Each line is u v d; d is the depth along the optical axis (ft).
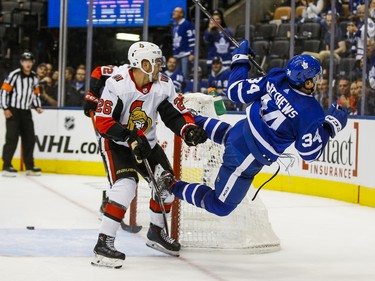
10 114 35.73
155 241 18.84
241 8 39.40
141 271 16.79
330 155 30.37
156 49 17.20
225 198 17.04
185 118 17.54
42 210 25.77
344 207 27.94
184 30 38.83
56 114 38.11
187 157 21.44
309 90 16.06
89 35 38.60
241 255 19.03
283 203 28.81
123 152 17.65
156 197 18.28
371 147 28.02
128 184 17.22
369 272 17.52
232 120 33.99
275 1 38.55
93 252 18.65
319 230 23.03
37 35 41.73
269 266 17.87
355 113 33.19
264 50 38.22
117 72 17.52
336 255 19.36
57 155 38.11
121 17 39.93
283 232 22.57
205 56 38.81
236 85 16.75
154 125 17.94
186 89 38.86
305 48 36.58
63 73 39.58
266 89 16.35
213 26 38.60
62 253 18.44
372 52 31.58
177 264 17.66
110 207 17.07
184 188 17.65
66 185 33.17
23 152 36.73
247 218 19.58
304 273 17.24
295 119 15.98
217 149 20.90
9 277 15.85
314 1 36.50
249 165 16.63
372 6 31.65
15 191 30.66
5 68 42.14
